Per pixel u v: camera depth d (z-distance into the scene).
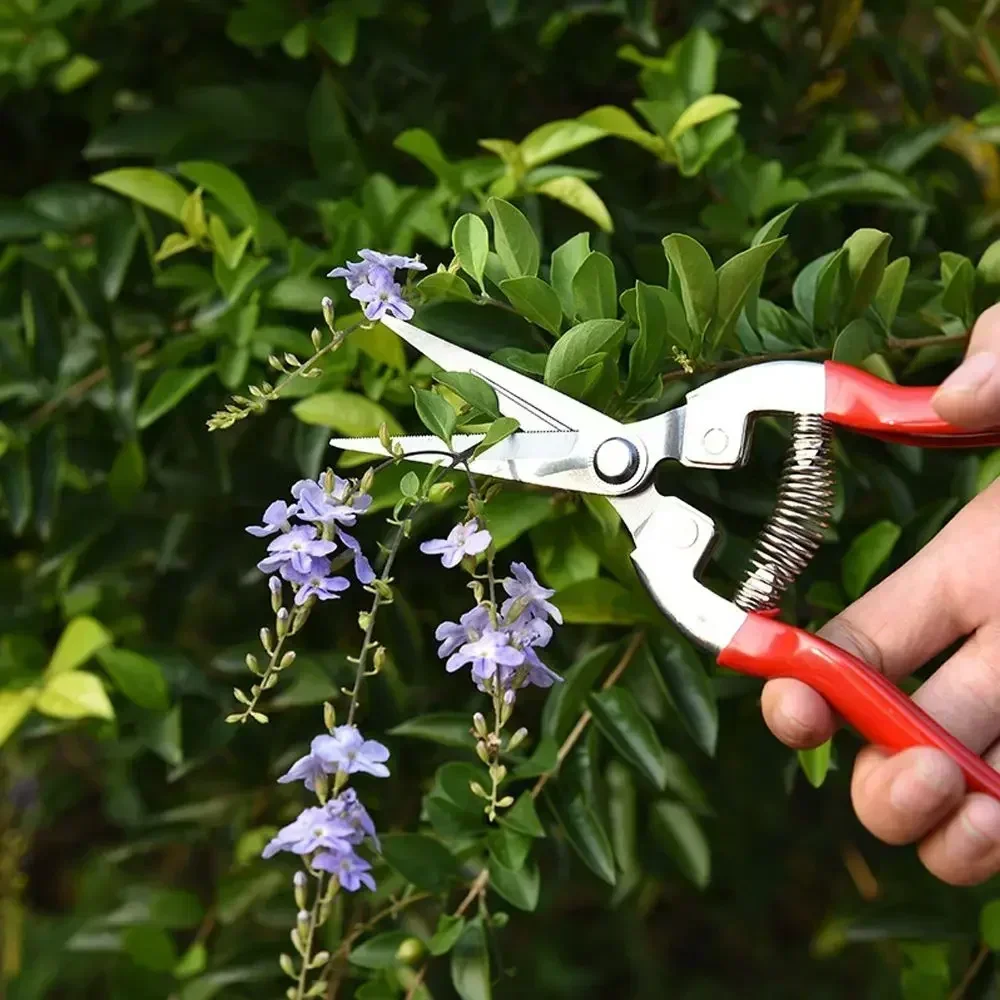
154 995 0.63
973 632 0.52
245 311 0.59
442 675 0.62
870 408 0.49
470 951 0.54
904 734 0.48
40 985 0.76
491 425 0.48
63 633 0.66
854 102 0.68
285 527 0.48
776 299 0.59
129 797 0.66
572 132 0.58
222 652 0.60
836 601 0.57
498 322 0.54
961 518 0.52
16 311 0.65
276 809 0.64
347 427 0.56
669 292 0.51
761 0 0.63
